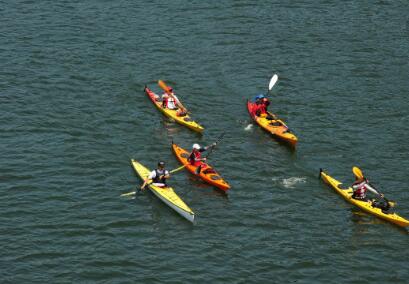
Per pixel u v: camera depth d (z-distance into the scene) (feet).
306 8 320.70
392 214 170.81
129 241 157.48
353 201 176.65
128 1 318.65
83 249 153.48
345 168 194.80
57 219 163.53
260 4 322.75
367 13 318.65
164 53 268.41
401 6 327.88
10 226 159.53
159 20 299.17
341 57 272.51
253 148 203.41
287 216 170.81
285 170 192.54
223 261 152.25
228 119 220.84
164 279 145.38
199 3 320.50
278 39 286.87
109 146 199.31
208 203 174.19
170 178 184.55
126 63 257.34
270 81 231.09
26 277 143.33
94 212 167.53
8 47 262.26
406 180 189.67
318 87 246.68
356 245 160.56
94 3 313.12
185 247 156.56
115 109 222.28
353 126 219.82
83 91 232.94
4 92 227.20
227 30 293.23
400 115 228.43
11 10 298.15
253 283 145.79
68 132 205.36
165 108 221.46
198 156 188.24
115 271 147.02
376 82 252.62
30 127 206.69
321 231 165.48
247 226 165.78
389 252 158.92
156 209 170.60
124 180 182.50
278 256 155.02
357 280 148.66
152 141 203.92
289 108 230.27
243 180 186.50
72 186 177.78
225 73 254.68
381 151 205.05
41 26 283.59
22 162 187.11
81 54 261.44
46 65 250.16
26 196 171.73
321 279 148.25
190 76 250.98
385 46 284.41
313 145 206.90
